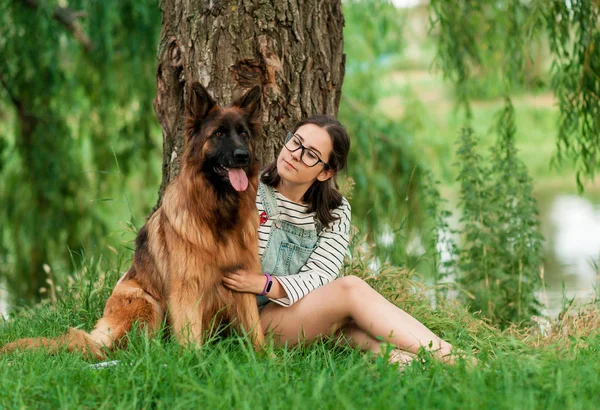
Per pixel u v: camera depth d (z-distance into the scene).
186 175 4.04
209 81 4.95
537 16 7.25
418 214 9.55
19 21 9.26
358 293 3.98
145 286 4.35
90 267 5.69
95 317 5.02
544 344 4.56
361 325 3.98
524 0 8.05
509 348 4.35
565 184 19.44
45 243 9.58
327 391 3.02
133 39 9.44
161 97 5.24
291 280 4.11
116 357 3.84
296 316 4.11
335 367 3.51
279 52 4.95
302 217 4.33
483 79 9.04
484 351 3.53
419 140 11.59
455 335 4.54
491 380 3.16
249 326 4.10
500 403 2.78
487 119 20.39
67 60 10.10
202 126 4.04
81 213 9.77
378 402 2.82
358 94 11.41
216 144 3.93
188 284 4.01
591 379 3.13
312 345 4.12
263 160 4.96
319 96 5.12
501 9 8.10
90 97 9.92
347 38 11.51
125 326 4.16
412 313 4.88
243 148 3.88
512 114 8.03
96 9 9.13
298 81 5.01
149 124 9.91
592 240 11.33
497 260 6.31
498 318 6.12
